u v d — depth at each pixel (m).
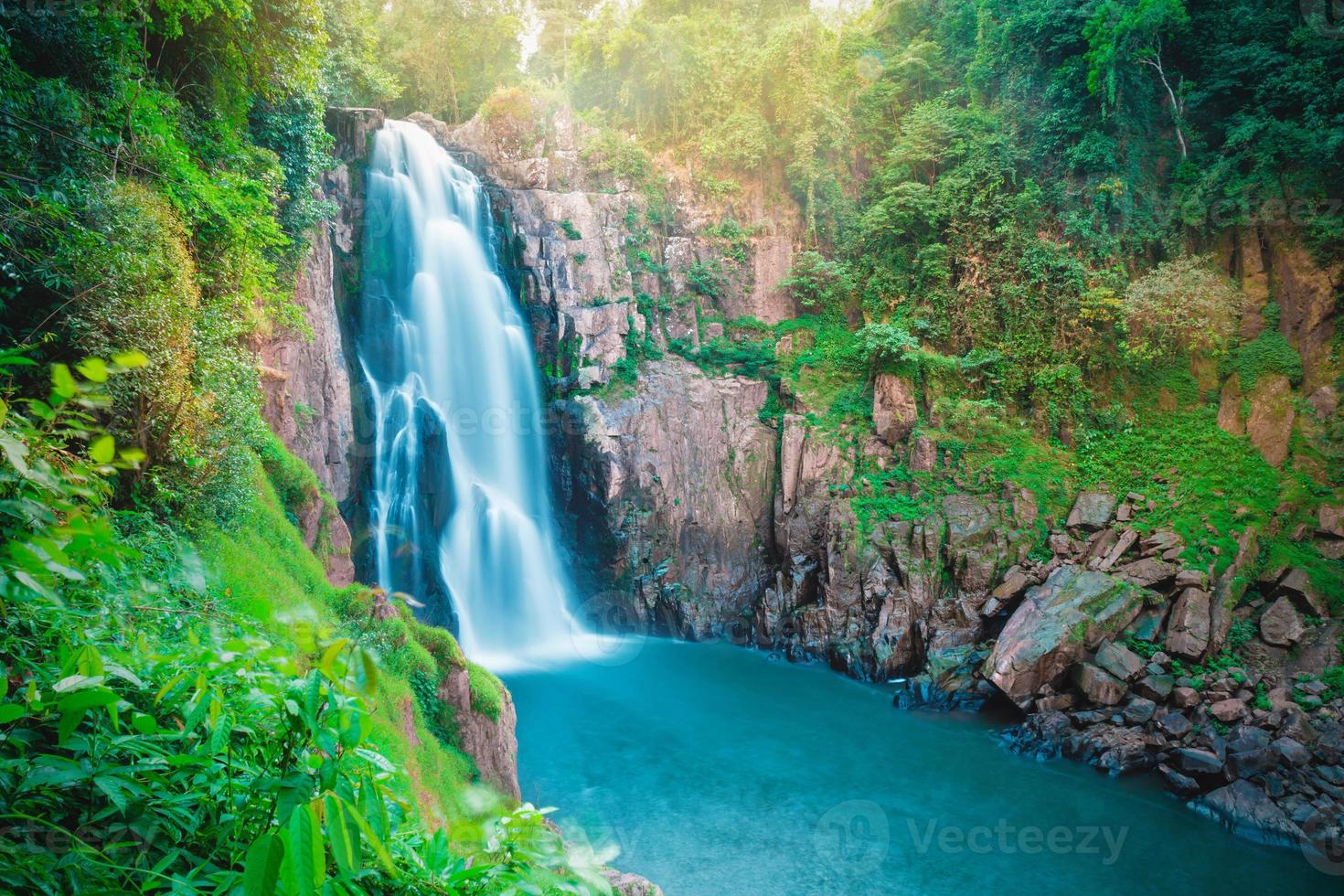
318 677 2.42
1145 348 25.78
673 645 26.33
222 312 11.66
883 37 34.28
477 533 26.03
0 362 2.47
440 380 25.84
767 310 31.61
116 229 8.12
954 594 23.27
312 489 14.11
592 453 27.22
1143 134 27.52
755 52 32.53
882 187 31.17
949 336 28.55
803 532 26.94
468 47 36.50
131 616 3.67
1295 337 24.36
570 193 29.75
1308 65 24.78
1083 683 18.92
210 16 12.63
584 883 2.80
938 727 19.47
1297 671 18.52
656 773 16.81
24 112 7.85
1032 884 13.14
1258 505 22.30
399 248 25.28
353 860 2.15
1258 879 13.40
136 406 8.23
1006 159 28.38
